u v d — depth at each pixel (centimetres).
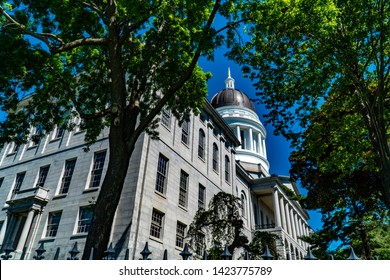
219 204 1811
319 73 1288
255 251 1520
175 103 1692
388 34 1123
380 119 1245
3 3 1291
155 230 2206
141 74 1203
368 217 2530
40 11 1275
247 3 1205
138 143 2317
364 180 2122
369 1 1102
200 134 3438
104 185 880
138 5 1120
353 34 1207
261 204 5388
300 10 1144
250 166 6419
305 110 1482
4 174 3091
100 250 767
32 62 1269
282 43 1348
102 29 1427
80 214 2281
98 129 1620
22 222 2589
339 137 1666
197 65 1622
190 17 1300
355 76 1277
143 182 2173
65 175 2614
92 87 1608
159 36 1373
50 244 2234
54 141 2922
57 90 1560
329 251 2336
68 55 1565
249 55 1361
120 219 2012
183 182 2769
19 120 1487
